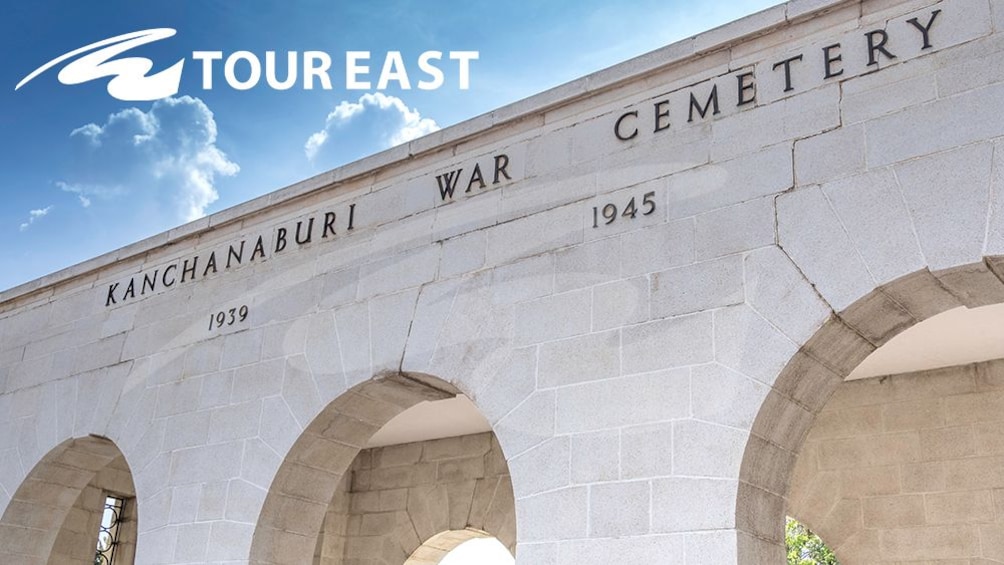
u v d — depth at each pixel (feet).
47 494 37.65
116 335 36.70
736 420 22.13
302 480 30.45
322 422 30.01
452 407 40.22
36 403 38.17
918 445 32.55
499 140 29.19
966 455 31.68
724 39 25.26
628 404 23.77
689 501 22.15
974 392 32.14
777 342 22.22
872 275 21.47
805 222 22.68
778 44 24.64
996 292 21.36
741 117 24.53
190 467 32.01
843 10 23.81
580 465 23.99
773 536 22.41
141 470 33.35
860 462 33.37
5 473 37.83
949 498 31.55
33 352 39.45
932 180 21.29
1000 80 21.09
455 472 43.80
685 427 22.74
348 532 45.88
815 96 23.53
